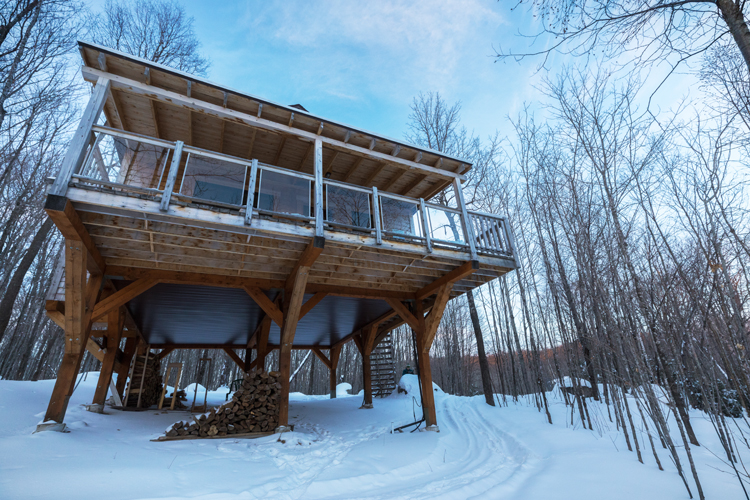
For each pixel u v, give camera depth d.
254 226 4.73
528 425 6.71
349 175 8.11
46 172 11.88
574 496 3.22
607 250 4.94
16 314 15.95
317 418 8.92
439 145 14.22
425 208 6.40
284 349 6.05
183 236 4.70
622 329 4.61
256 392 6.34
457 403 10.55
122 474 3.28
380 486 3.90
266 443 5.39
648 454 4.41
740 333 3.37
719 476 3.59
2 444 3.54
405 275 7.20
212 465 4.04
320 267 6.32
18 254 12.51
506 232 7.20
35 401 6.18
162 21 13.23
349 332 11.79
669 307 4.31
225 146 7.13
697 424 5.52
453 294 8.40
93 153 4.48
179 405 9.76
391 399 11.90
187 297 7.19
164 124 6.42
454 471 4.52
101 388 6.80
